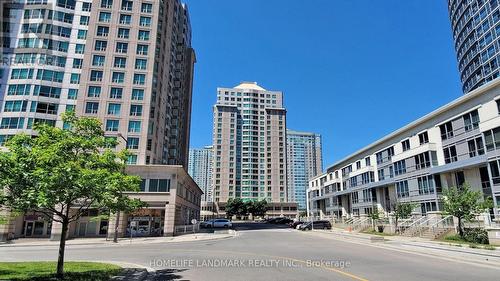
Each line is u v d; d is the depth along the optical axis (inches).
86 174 377.7
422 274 478.9
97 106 1969.7
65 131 455.5
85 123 462.3
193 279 436.8
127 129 1963.6
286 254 759.1
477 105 1277.1
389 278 444.8
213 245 1046.4
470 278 450.6
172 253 794.2
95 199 423.8
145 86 2050.9
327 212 3056.1
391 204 1935.3
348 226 1990.7
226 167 5762.8
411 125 1683.1
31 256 761.6
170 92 2662.4
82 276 416.2
